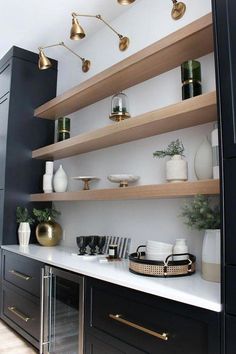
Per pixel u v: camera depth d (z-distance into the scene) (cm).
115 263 210
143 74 223
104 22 251
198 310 125
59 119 307
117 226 249
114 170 258
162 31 224
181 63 205
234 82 126
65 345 201
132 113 241
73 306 195
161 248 181
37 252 261
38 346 229
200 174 177
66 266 202
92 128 289
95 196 228
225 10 132
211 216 160
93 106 290
